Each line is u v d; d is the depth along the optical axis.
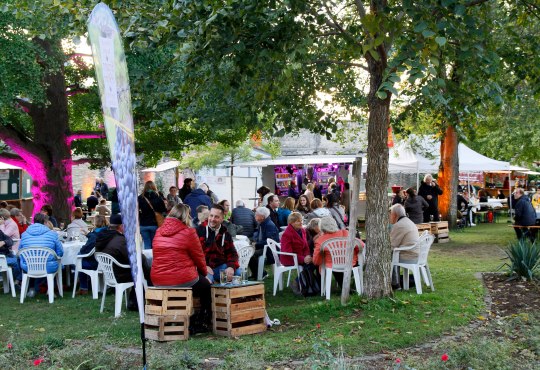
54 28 11.27
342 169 26.55
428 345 7.29
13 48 13.89
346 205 20.14
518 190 17.83
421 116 16.53
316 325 8.35
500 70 10.68
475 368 6.02
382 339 7.38
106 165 21.55
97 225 11.40
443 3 7.04
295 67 8.59
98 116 20.92
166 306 7.88
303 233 11.38
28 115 20.88
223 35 8.02
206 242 9.22
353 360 6.71
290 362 6.70
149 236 14.19
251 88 10.16
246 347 7.00
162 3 8.13
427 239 10.66
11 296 11.60
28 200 24.25
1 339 8.08
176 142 20.28
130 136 4.78
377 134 9.33
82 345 6.77
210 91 9.91
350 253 9.31
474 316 8.59
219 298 8.10
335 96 12.44
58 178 19.66
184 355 6.60
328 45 11.41
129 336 8.02
